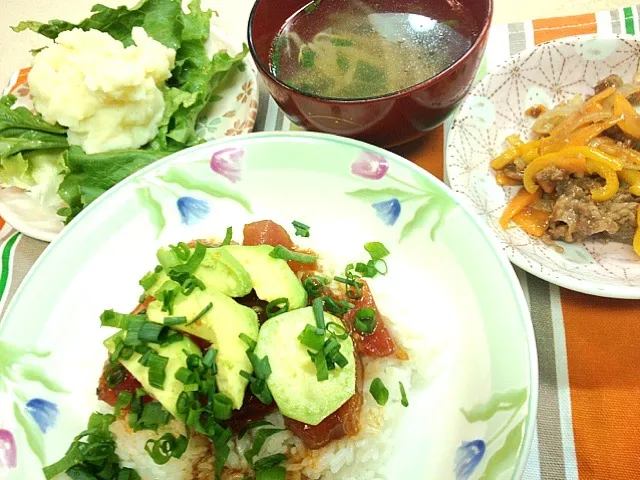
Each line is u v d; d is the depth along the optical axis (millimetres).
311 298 219
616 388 204
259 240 236
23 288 234
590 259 243
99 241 254
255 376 189
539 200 265
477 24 264
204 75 328
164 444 197
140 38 315
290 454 205
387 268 240
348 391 192
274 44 289
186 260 220
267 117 323
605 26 305
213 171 267
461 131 271
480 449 178
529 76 289
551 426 200
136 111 304
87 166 292
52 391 222
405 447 203
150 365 187
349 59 278
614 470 187
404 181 242
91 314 243
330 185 257
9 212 293
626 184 252
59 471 193
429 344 215
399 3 291
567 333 220
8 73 397
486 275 210
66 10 429
